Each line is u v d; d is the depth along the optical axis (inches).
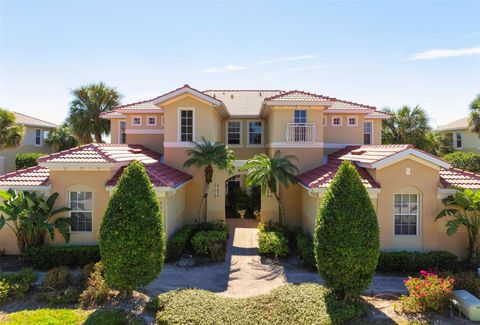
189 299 351.6
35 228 498.6
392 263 469.4
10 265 485.1
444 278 395.2
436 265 466.3
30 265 483.5
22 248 501.7
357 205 342.6
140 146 829.2
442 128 1496.1
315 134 705.0
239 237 692.1
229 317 317.4
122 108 856.3
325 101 684.1
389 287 422.3
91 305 360.5
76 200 530.3
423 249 509.4
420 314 343.6
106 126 1208.2
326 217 351.9
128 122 868.6
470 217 496.7
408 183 507.5
